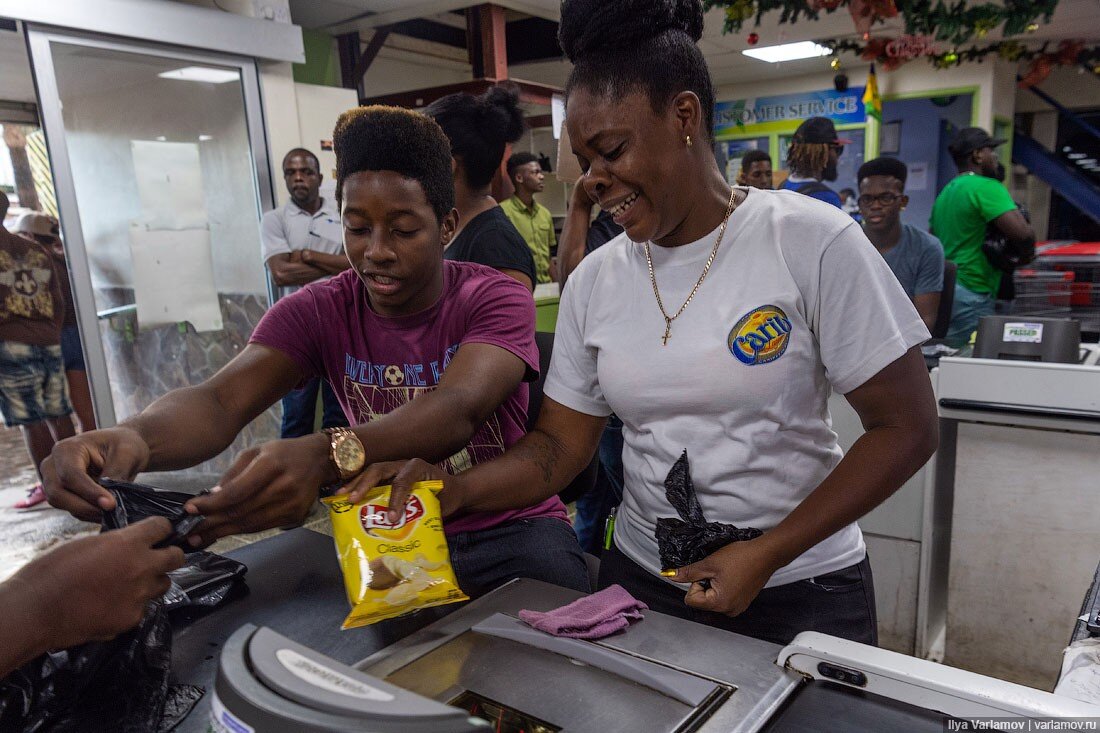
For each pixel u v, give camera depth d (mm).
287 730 362
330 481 845
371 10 4535
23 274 3363
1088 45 5742
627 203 853
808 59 6578
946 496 2047
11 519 3279
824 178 2771
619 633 650
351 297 1188
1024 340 1782
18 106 3598
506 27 5617
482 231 1953
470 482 913
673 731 510
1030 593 1854
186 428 988
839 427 2012
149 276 3121
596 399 1067
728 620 958
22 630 571
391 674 593
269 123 3494
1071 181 7848
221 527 755
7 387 3359
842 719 521
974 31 3137
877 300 828
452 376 1050
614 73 800
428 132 1027
